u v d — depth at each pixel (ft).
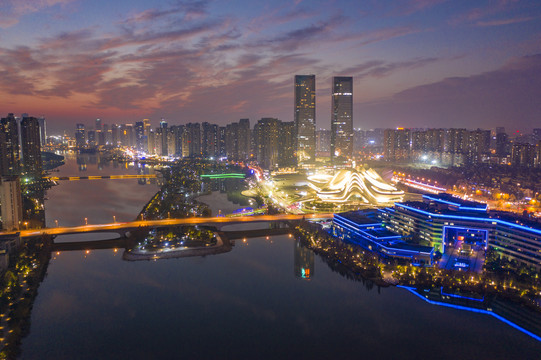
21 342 629.92
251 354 606.55
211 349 618.44
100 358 592.60
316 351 615.98
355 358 599.57
